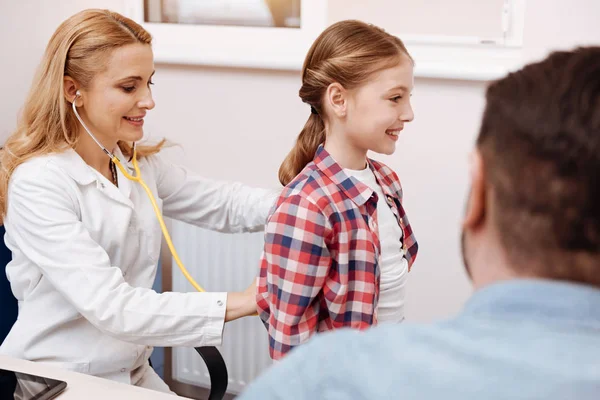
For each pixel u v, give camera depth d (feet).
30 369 4.25
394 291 4.54
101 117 4.72
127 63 4.64
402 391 1.60
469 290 6.33
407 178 6.31
